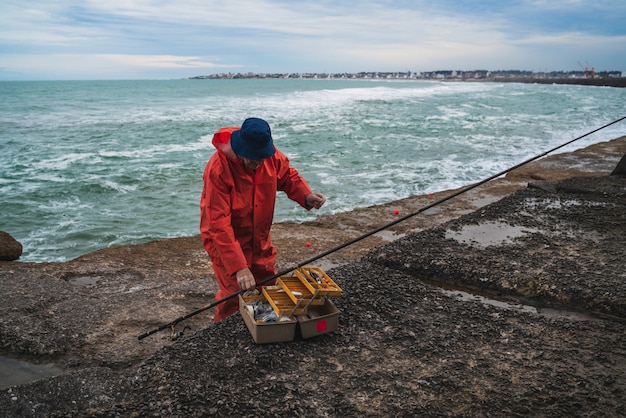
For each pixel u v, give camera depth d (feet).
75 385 8.52
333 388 8.11
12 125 81.56
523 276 12.19
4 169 45.52
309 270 10.16
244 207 10.09
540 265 12.95
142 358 11.57
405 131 70.95
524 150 54.44
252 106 118.52
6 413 8.03
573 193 22.02
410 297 11.27
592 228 16.25
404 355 9.02
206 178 9.87
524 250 14.19
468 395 7.96
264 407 7.62
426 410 7.61
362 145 57.82
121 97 172.65
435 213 27.32
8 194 36.81
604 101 150.92
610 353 9.19
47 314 13.51
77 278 17.38
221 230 9.42
